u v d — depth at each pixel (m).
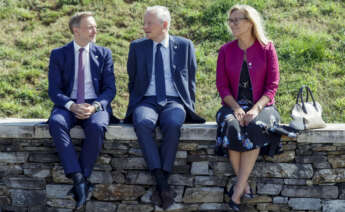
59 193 4.11
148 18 4.05
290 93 5.47
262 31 3.93
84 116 3.86
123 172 4.06
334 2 7.23
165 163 3.80
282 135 3.80
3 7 7.00
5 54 6.07
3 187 4.14
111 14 6.95
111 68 4.24
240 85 3.97
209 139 3.96
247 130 3.69
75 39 4.11
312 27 6.65
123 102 5.43
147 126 3.83
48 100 5.46
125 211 4.10
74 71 4.11
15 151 4.08
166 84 4.14
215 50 6.23
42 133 4.00
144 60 4.14
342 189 4.01
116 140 4.01
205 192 4.07
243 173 3.77
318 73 5.76
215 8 6.92
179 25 6.71
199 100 5.45
